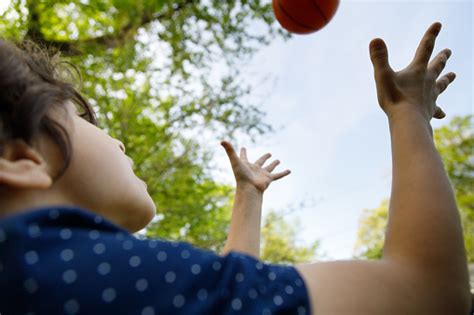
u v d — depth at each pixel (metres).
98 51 5.54
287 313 0.54
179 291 0.53
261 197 1.28
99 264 0.53
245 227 1.18
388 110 0.77
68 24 5.66
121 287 0.52
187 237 6.77
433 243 0.58
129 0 5.70
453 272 0.56
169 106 5.82
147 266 0.54
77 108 0.83
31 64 0.76
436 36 0.80
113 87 5.38
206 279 0.55
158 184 5.68
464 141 14.94
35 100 0.65
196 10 6.09
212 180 6.29
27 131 0.63
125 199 0.76
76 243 0.55
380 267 0.57
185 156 5.64
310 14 1.93
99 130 0.80
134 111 5.42
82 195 0.71
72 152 0.68
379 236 19.61
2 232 0.53
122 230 0.64
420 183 0.64
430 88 0.81
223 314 0.52
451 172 14.55
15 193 0.63
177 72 5.84
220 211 6.95
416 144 0.69
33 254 0.52
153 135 5.59
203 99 5.89
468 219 13.85
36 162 0.62
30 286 0.50
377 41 0.78
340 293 0.55
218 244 6.45
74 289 0.50
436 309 0.54
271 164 1.43
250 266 0.58
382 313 0.54
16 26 5.03
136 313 0.50
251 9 6.21
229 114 5.91
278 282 0.56
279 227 12.13
